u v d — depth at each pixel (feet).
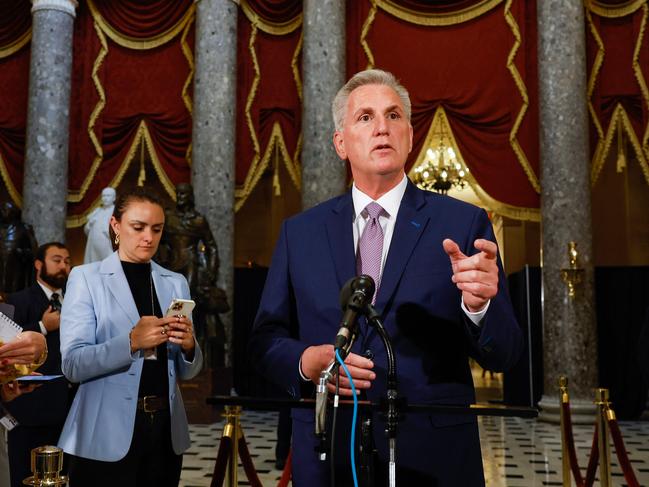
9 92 40.93
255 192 57.11
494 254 5.33
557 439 27.94
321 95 36.40
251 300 43.32
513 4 37.14
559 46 34.86
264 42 39.65
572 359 32.83
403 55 37.91
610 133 35.76
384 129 6.77
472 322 6.04
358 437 6.04
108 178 39.99
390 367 5.36
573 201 33.88
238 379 42.29
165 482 9.83
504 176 36.40
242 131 38.93
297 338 7.34
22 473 11.77
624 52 36.17
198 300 33.09
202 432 29.58
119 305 9.98
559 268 33.63
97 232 33.12
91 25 41.06
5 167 40.40
